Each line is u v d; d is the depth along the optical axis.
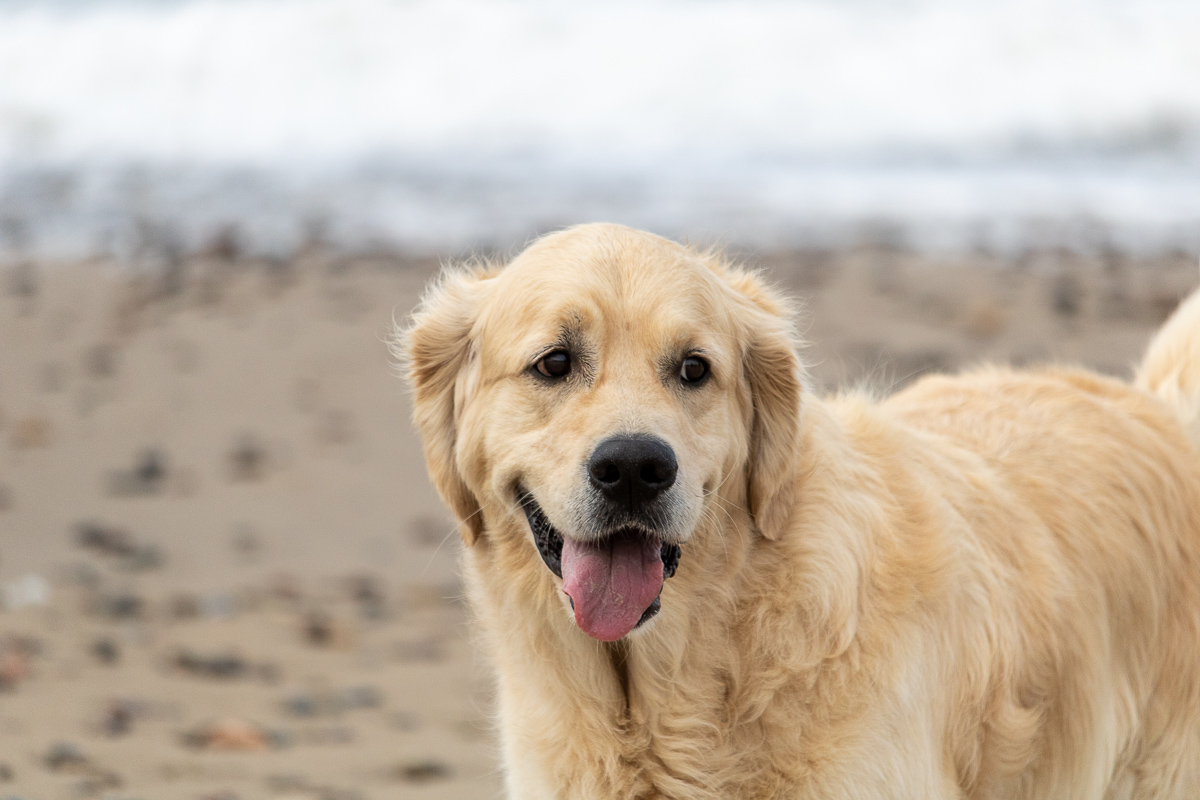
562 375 3.44
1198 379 4.68
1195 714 4.18
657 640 3.47
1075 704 3.88
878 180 18.53
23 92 22.03
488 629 3.89
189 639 6.58
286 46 22.69
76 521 8.15
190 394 10.40
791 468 3.55
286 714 5.74
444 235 15.25
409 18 23.00
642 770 3.58
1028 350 10.83
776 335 3.69
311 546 7.98
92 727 5.35
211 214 16.61
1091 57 21.98
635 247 3.54
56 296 12.88
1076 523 4.01
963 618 3.62
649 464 3.19
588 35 22.80
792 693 3.41
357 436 9.71
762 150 20.19
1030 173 18.83
